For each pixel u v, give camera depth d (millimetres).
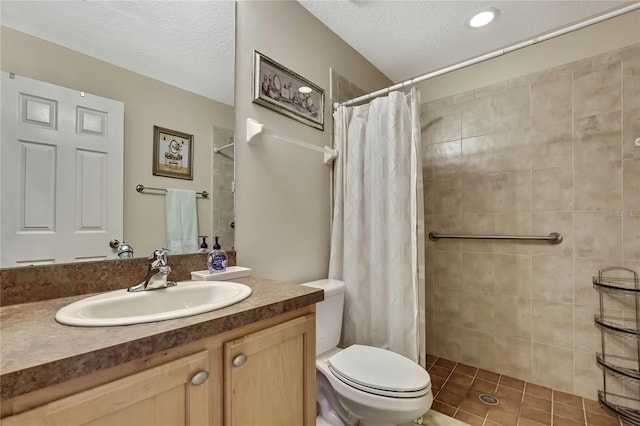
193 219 1190
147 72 1077
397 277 1595
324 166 1833
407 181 1624
